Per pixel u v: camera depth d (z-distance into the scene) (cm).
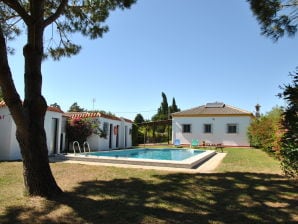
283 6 725
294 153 682
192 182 831
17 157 1457
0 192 705
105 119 2341
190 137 3284
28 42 667
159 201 637
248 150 2384
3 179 866
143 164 1224
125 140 2856
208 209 584
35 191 655
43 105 670
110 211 567
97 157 1348
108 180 861
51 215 543
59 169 1070
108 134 2411
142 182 830
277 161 1432
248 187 765
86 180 860
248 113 3119
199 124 3272
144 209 581
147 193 704
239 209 582
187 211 571
